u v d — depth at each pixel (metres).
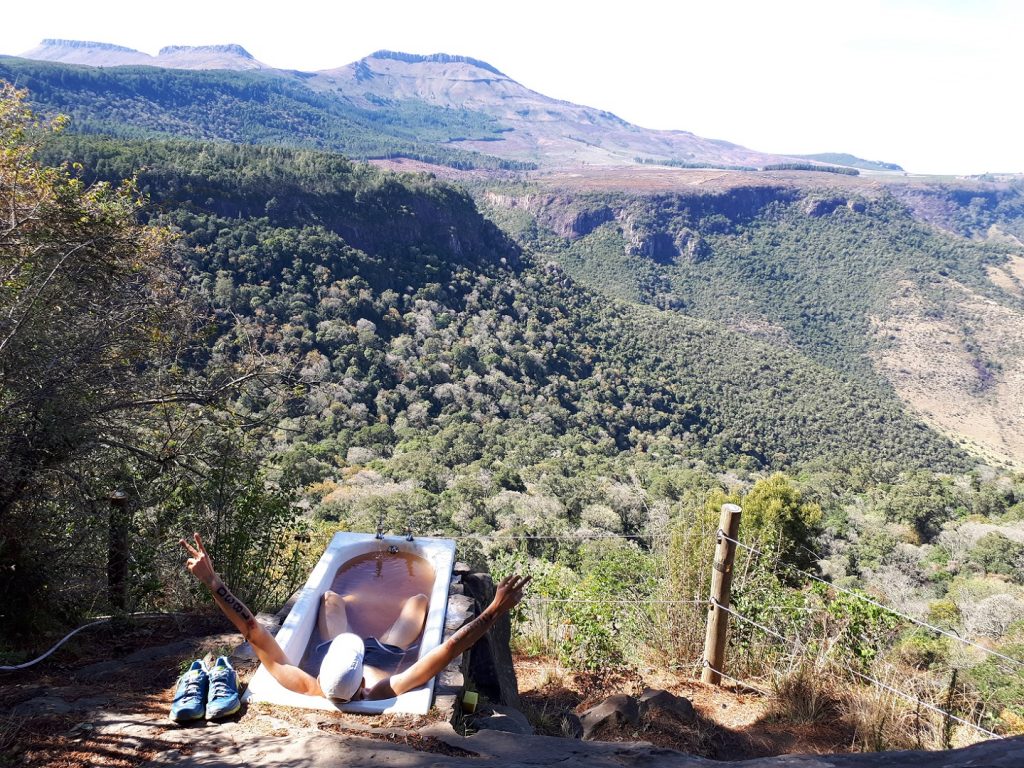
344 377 60.75
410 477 41.41
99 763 1.81
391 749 1.85
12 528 3.73
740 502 17.77
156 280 5.61
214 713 2.06
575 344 92.12
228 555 4.54
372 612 2.85
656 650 4.30
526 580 2.25
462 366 73.00
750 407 91.88
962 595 24.83
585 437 71.00
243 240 64.50
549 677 3.96
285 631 2.49
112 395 4.87
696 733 3.06
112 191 5.79
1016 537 32.09
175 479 5.06
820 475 60.66
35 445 4.02
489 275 96.12
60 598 3.72
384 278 79.25
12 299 4.24
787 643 4.02
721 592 3.79
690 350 102.00
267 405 6.19
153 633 3.36
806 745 3.09
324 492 31.00
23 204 4.82
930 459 87.31
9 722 2.06
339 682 2.15
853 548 32.19
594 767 1.83
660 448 72.06
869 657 3.81
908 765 1.51
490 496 37.38
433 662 2.24
